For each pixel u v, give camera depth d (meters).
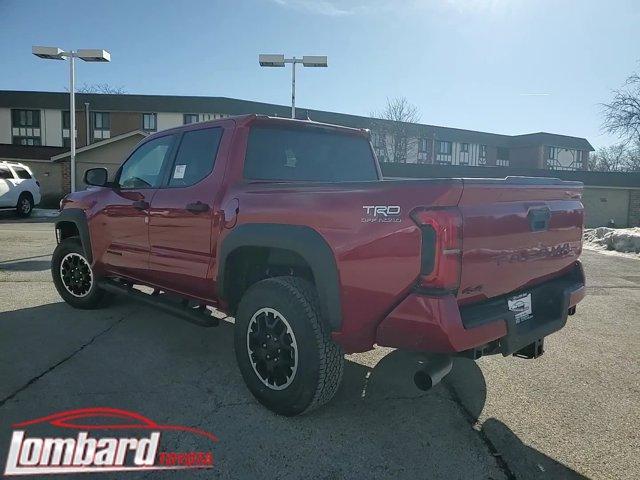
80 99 43.56
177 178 4.13
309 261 2.89
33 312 5.43
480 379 3.90
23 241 11.88
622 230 14.95
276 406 3.15
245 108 42.16
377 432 3.01
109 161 28.06
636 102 34.00
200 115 42.12
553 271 3.34
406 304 2.52
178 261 3.96
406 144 47.38
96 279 5.14
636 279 8.70
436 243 2.43
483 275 2.67
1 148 29.94
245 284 3.71
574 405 3.46
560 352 4.61
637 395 3.65
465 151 54.72
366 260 2.66
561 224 3.32
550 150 57.19
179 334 4.78
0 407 3.21
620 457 2.81
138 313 5.45
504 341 2.78
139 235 4.39
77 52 18.73
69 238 5.55
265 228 3.14
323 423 3.11
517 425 3.16
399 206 2.55
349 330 2.79
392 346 2.64
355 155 4.51
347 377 3.86
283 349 3.10
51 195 29.12
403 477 2.57
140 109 42.59
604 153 61.75
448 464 2.70
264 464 2.66
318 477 2.55
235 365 4.03
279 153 3.92
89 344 4.44
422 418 3.21
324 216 2.86
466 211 2.53
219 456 2.72
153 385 3.61
